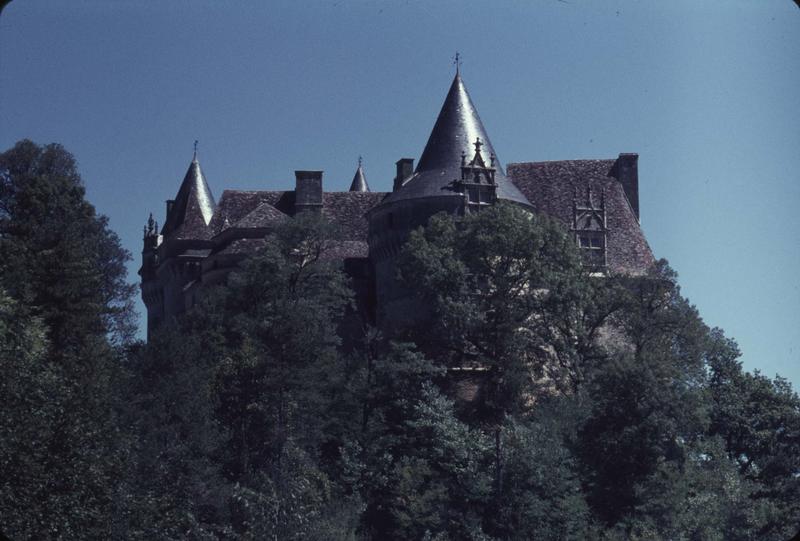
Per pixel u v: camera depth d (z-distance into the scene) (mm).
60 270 87000
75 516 50125
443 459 90188
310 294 102688
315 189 124562
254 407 88500
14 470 48656
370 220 111750
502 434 89938
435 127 114062
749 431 110812
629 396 87562
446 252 100312
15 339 60094
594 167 127438
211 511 74375
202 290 117312
